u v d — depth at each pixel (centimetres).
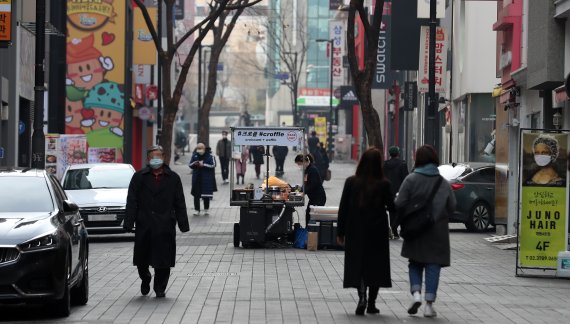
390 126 13175
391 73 10306
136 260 2966
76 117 9588
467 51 8088
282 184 4597
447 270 3769
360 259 2612
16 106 6612
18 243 2439
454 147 8819
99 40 9575
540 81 4731
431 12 5412
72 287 2745
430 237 2605
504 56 5853
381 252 2619
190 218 6381
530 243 3516
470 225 5653
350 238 2630
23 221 2527
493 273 3675
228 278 3453
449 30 8888
